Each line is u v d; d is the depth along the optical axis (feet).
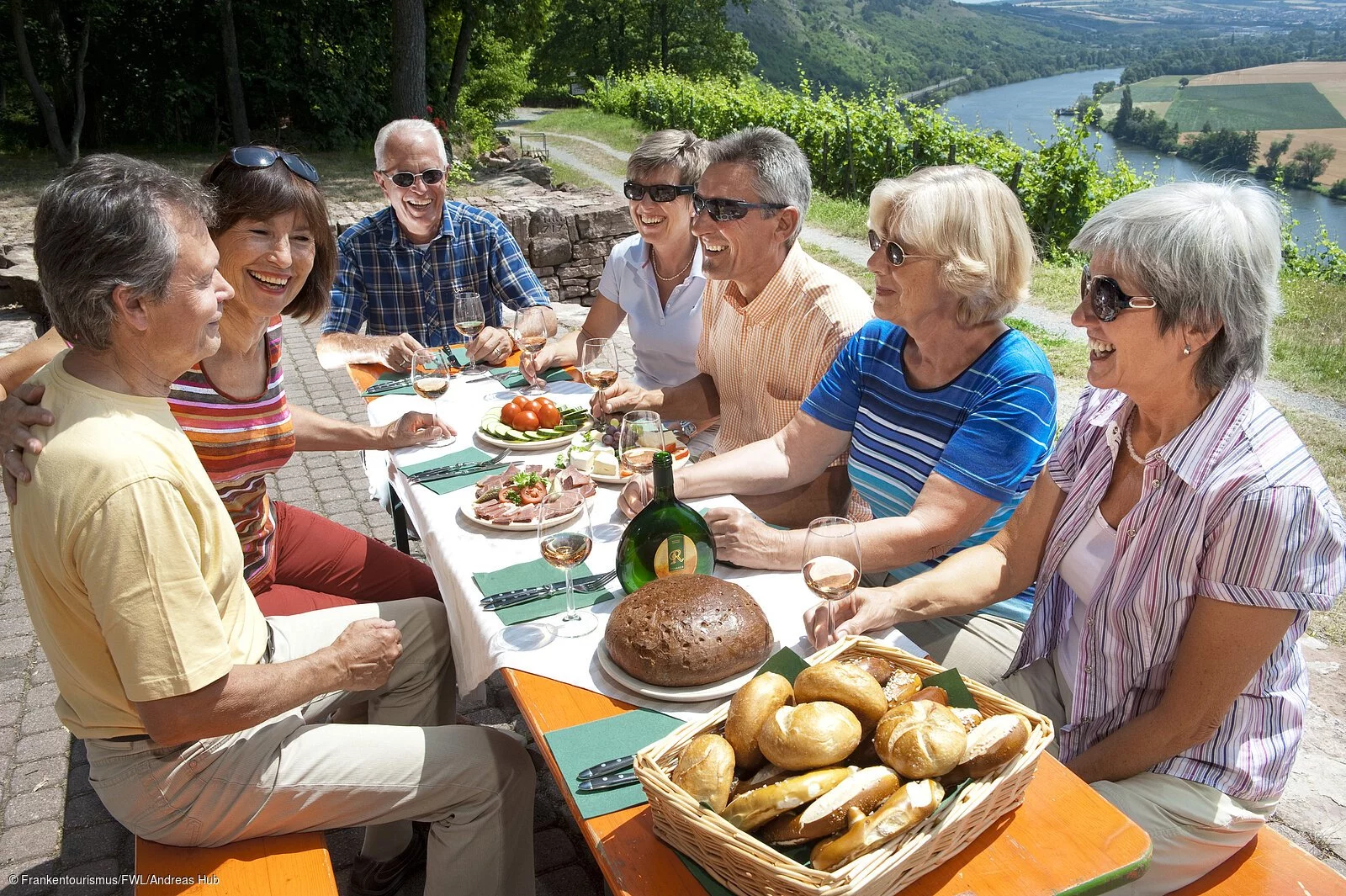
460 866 6.91
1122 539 6.26
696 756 4.47
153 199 5.36
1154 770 6.15
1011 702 4.94
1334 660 11.42
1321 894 5.93
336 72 69.77
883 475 8.57
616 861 4.57
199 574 5.57
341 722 8.70
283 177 7.91
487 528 7.95
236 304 7.98
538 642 6.30
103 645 5.67
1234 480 5.60
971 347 7.91
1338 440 19.63
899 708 4.57
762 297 10.11
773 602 6.68
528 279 14.98
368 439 9.89
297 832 6.47
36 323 25.79
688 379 12.72
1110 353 5.87
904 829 4.11
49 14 61.52
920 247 7.48
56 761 10.05
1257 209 5.44
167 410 5.82
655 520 6.61
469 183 45.50
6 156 60.54
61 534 5.26
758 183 9.55
